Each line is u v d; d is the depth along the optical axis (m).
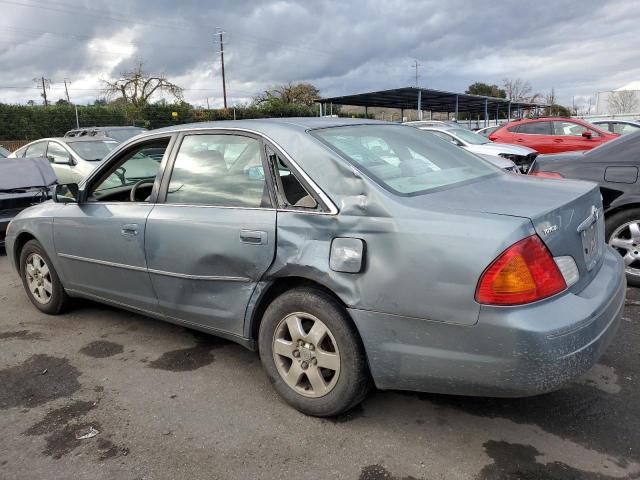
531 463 2.48
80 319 4.52
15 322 4.51
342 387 2.72
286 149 2.95
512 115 53.44
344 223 2.62
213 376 3.45
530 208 2.48
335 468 2.50
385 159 2.98
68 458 2.64
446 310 2.35
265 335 2.99
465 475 2.42
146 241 3.47
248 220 2.97
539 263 2.29
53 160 10.86
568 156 5.16
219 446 2.70
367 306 2.54
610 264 2.96
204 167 3.33
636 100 49.81
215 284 3.18
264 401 3.11
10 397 3.27
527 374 2.25
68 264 4.20
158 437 2.79
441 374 2.44
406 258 2.43
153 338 4.08
